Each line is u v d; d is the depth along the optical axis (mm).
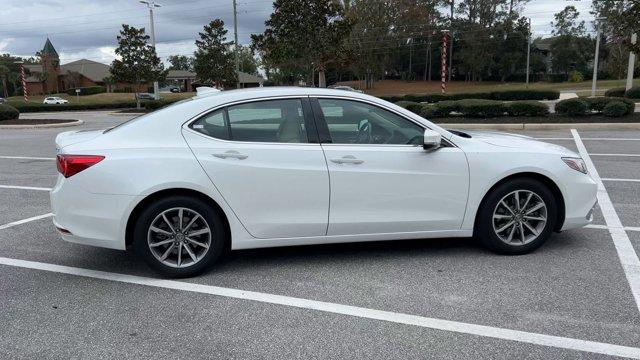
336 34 27656
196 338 3340
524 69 86250
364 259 4680
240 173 4180
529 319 3494
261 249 5004
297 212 4309
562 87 64562
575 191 4652
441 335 3316
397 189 4402
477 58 81562
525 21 81750
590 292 3883
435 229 4551
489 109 17297
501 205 4609
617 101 16031
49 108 41719
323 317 3590
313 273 4383
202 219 4254
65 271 4535
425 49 88875
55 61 84562
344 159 4301
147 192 4059
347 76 95812
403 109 4527
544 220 4645
